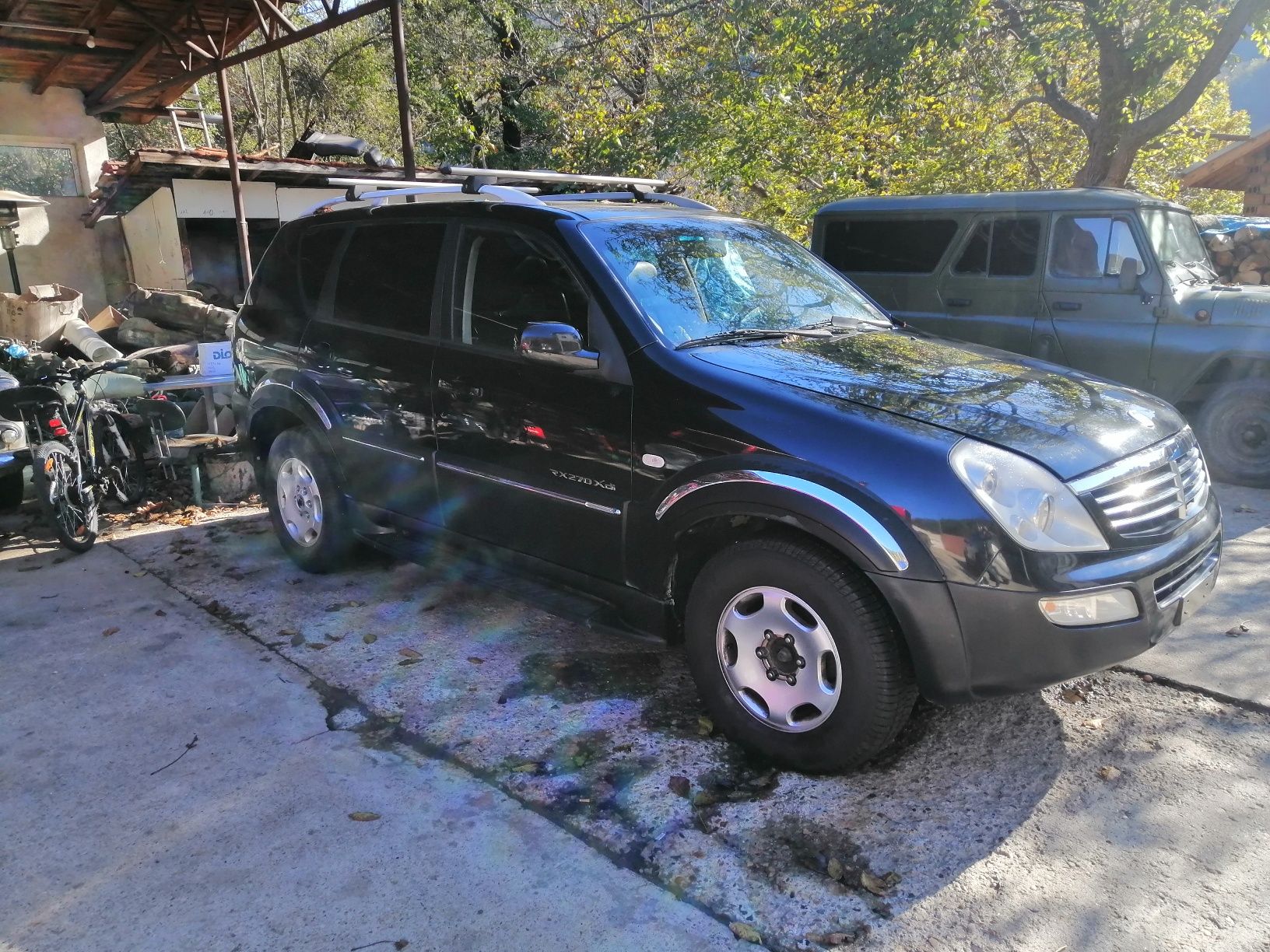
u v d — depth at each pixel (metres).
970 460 2.75
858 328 3.94
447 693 3.72
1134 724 3.39
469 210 4.00
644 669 3.91
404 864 2.71
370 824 2.89
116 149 23.92
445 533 4.13
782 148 14.17
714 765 3.18
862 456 2.81
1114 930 2.40
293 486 4.96
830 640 2.91
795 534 2.99
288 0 9.40
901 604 2.73
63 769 3.23
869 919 2.46
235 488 6.52
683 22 16.88
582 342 3.48
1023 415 3.01
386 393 4.23
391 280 4.30
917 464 2.75
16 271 11.34
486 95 19.86
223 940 2.42
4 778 3.18
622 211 3.98
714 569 3.15
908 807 2.93
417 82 19.16
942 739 3.32
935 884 2.58
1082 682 3.70
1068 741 3.28
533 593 3.76
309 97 23.14
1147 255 6.59
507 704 3.62
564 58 18.48
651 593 3.36
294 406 4.71
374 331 4.32
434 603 4.64
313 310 4.72
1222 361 6.46
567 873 2.66
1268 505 6.06
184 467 7.16
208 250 13.60
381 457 4.33
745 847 2.76
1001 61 12.18
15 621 4.51
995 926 2.42
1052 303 6.98
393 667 3.95
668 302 3.52
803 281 4.21
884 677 2.83
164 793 3.07
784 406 3.00
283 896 2.58
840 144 14.02
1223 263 10.29
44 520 6.29
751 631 3.10
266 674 3.91
